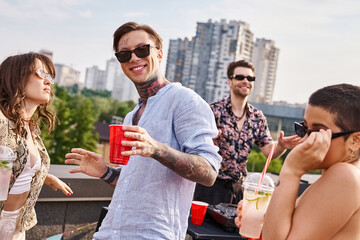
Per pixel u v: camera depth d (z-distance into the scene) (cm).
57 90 8956
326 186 106
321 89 113
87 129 7225
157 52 165
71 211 301
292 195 111
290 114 8200
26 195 205
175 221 150
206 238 193
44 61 205
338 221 104
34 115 219
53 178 236
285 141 275
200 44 10531
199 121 150
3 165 162
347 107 106
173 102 154
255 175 158
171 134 153
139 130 128
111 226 154
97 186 297
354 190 103
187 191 154
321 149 107
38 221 289
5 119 189
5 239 194
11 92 194
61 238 203
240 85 322
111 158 153
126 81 11538
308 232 105
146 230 146
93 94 11775
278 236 109
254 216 141
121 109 9900
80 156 175
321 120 109
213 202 321
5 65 198
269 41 11162
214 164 146
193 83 10612
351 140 107
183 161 137
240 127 327
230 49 10325
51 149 6900
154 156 133
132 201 149
